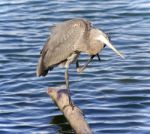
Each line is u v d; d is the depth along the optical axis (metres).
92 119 14.88
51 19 23.80
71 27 14.10
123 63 19.28
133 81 17.70
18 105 16.02
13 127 14.54
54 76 18.25
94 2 25.73
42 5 25.56
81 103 15.96
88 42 14.02
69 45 14.03
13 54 20.39
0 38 21.98
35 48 20.86
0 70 18.97
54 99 14.02
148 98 16.22
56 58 14.11
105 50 20.55
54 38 14.13
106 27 22.70
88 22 14.17
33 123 14.77
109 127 14.38
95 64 19.25
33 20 23.80
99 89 17.06
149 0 25.64
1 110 15.68
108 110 15.42
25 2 26.06
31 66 19.23
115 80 17.80
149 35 21.73
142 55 19.91
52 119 14.96
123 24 23.02
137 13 24.09
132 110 15.42
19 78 18.27
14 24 23.45
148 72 18.44
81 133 13.14
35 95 16.78
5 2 26.11
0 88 17.45
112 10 24.59
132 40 21.25
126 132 14.08
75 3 25.72
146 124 14.48
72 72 18.55
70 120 13.45
